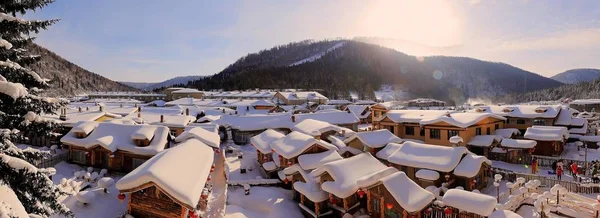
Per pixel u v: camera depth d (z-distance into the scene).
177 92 132.75
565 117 45.25
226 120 51.94
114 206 21.11
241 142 48.69
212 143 31.59
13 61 10.41
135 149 27.81
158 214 17.02
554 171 30.22
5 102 9.12
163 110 56.03
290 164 28.27
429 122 39.03
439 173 24.88
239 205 25.28
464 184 24.47
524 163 33.09
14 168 8.76
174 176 16.64
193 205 15.10
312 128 40.06
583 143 40.81
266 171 31.28
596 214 18.44
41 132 9.88
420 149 27.05
